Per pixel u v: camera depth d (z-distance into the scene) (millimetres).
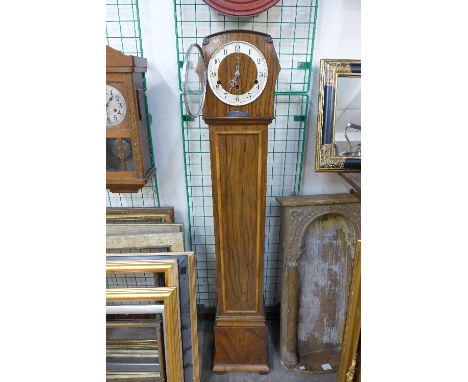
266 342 1379
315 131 1389
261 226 1221
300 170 1434
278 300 1674
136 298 1045
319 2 1232
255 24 1252
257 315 1356
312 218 1323
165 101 1338
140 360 1204
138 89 1160
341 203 1320
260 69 1037
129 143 1184
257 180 1160
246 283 1312
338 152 1268
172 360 1098
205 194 1481
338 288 1470
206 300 1676
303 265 1438
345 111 1243
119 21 1244
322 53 1293
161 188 1470
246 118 1075
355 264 975
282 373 1435
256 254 1266
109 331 1198
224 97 1059
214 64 1031
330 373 1438
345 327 1049
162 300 1055
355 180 1186
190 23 1246
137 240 1275
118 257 1117
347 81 1225
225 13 1145
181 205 1502
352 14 1250
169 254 1146
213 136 1108
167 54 1283
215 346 1395
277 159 1435
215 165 1143
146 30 1253
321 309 1491
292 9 1236
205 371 1438
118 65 1072
